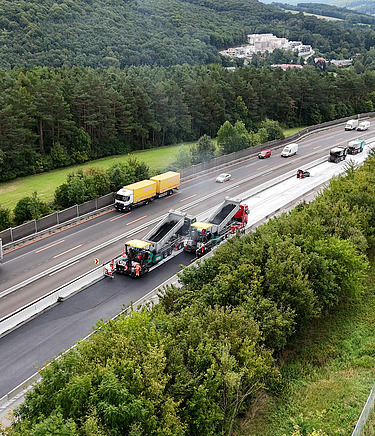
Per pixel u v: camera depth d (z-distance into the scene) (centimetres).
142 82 8881
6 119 6334
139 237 4572
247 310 2348
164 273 3762
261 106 10931
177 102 9162
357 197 3988
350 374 2412
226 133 7844
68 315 3111
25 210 4766
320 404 2172
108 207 5438
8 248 4316
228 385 1809
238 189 6169
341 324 2933
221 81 10406
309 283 2697
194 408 1758
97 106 7919
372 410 1998
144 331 1959
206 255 4072
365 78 12756
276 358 2470
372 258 3816
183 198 5825
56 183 6444
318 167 7231
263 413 2134
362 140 8525
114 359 1742
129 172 5859
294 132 10556
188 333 2064
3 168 6519
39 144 7250
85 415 1570
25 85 7244
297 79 11206
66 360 1797
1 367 2562
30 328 2952
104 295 3388
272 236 3031
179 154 6975
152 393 1648
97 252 4219
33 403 1664
